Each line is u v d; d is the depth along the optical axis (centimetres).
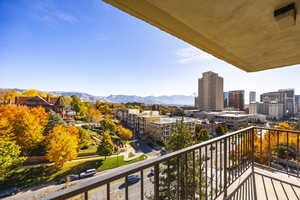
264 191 217
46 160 1661
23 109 2309
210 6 134
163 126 2764
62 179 1367
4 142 1361
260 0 126
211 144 161
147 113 4838
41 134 1952
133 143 2688
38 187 1246
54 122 2380
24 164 1548
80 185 64
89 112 4291
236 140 227
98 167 1614
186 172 127
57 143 1550
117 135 3012
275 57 261
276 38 195
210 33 182
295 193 210
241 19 154
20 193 1164
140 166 88
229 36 189
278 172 264
